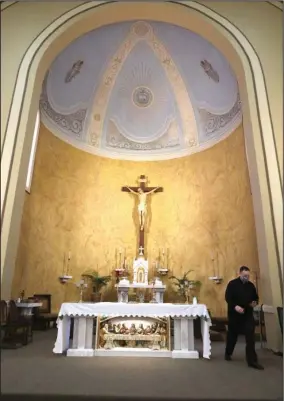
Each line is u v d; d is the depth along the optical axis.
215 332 7.83
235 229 9.37
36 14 7.05
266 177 5.93
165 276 10.21
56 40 6.91
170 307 5.58
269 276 5.60
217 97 10.23
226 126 10.11
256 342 7.03
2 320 5.58
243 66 6.63
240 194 9.38
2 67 6.50
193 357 5.34
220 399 3.33
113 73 10.45
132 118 11.41
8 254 5.48
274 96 6.35
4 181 5.70
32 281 8.87
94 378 4.02
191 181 10.77
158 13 7.36
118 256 10.45
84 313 5.53
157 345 5.62
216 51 9.23
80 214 10.27
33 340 6.71
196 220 10.34
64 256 9.71
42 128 9.69
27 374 4.16
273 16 6.98
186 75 10.38
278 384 3.87
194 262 10.04
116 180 11.12
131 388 3.65
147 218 10.88
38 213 9.33
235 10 7.13
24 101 6.24
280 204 5.75
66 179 10.20
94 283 9.76
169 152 11.38
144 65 10.44
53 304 9.26
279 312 5.34
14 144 5.95
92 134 11.00
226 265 9.41
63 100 10.23
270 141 6.08
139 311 5.56
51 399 3.29
